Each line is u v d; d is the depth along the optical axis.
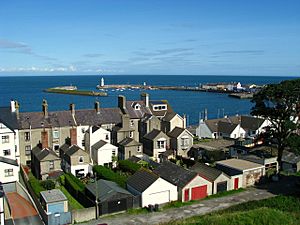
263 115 59.31
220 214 39.00
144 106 79.31
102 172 54.41
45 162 56.38
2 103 194.38
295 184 51.19
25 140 63.97
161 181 44.25
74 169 58.38
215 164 59.41
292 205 41.66
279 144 58.19
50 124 66.44
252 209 40.03
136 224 38.31
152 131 70.50
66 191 50.59
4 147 58.84
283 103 56.12
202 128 92.06
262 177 53.12
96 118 72.31
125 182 47.78
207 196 47.09
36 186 47.22
